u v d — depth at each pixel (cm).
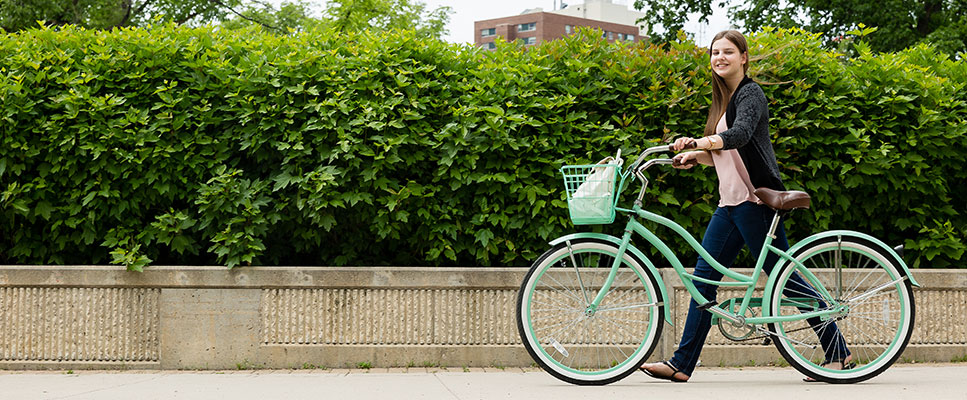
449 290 497
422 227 518
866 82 536
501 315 499
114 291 493
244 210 496
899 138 530
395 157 498
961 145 535
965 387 400
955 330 513
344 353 492
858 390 390
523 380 434
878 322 462
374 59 514
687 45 543
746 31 2184
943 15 2042
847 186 521
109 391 402
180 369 489
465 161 507
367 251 545
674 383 417
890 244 559
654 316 412
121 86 508
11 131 493
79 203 509
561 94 525
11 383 432
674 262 414
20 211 503
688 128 518
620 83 524
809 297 414
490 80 510
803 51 541
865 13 1991
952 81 558
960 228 546
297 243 532
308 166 517
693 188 526
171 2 2191
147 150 498
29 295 494
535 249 521
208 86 509
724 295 489
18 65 505
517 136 511
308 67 510
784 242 416
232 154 526
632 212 414
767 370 482
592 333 488
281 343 491
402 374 462
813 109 521
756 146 398
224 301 489
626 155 507
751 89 396
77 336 493
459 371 480
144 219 530
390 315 495
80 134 495
